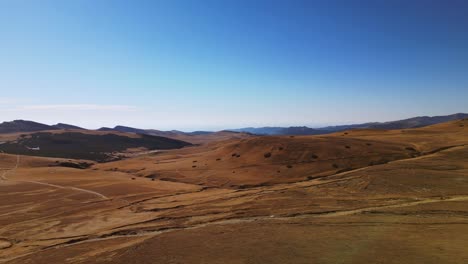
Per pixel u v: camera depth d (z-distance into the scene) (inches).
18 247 1540.4
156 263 933.2
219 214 1722.4
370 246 947.3
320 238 1050.7
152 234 1485.0
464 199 1504.7
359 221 1240.8
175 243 1093.8
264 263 879.1
